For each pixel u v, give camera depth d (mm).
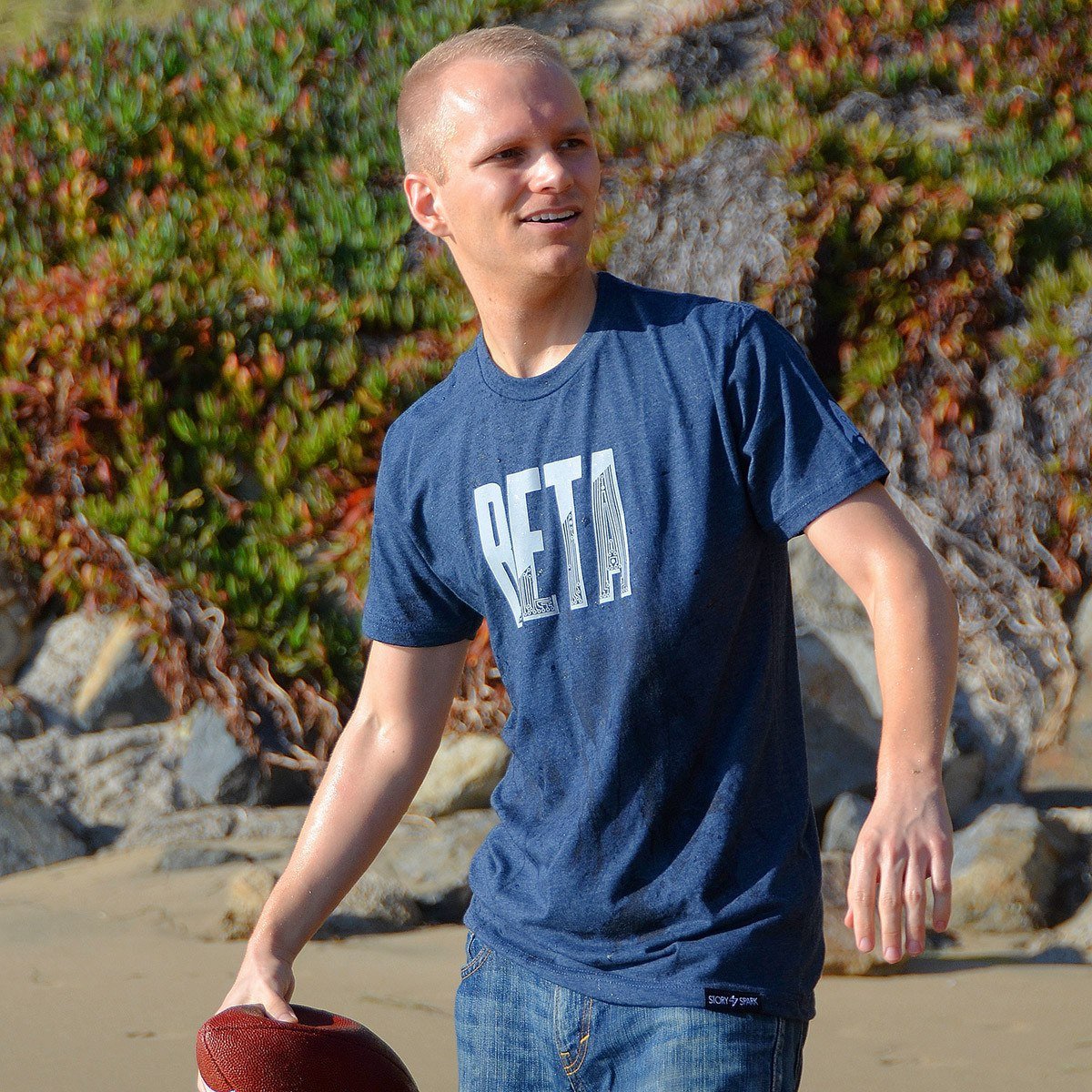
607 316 8586
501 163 8422
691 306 8469
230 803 29531
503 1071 8859
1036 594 30312
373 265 36500
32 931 22641
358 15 44000
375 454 33875
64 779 29531
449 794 27781
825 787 27750
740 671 8430
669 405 8227
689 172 35531
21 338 33469
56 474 32812
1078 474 31453
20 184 37875
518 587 8734
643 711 8344
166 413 33594
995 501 31500
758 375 8133
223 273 35875
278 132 40000
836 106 39562
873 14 42750
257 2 45188
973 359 32750
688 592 8148
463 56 8719
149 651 31094
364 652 31984
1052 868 23688
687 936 8227
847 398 32281
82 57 42406
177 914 23500
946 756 28109
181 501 32531
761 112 37094
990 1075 16047
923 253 33094
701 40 44000
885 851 7137
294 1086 8328
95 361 33125
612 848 8469
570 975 8508
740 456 8180
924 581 7711
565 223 8391
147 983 19875
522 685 8859
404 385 34062
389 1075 8711
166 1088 15750
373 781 9625
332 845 9438
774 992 8102
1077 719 28453
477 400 8930
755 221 33781
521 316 8703
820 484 7965
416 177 9156
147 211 37594
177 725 30750
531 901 8773
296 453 33312
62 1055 16812
